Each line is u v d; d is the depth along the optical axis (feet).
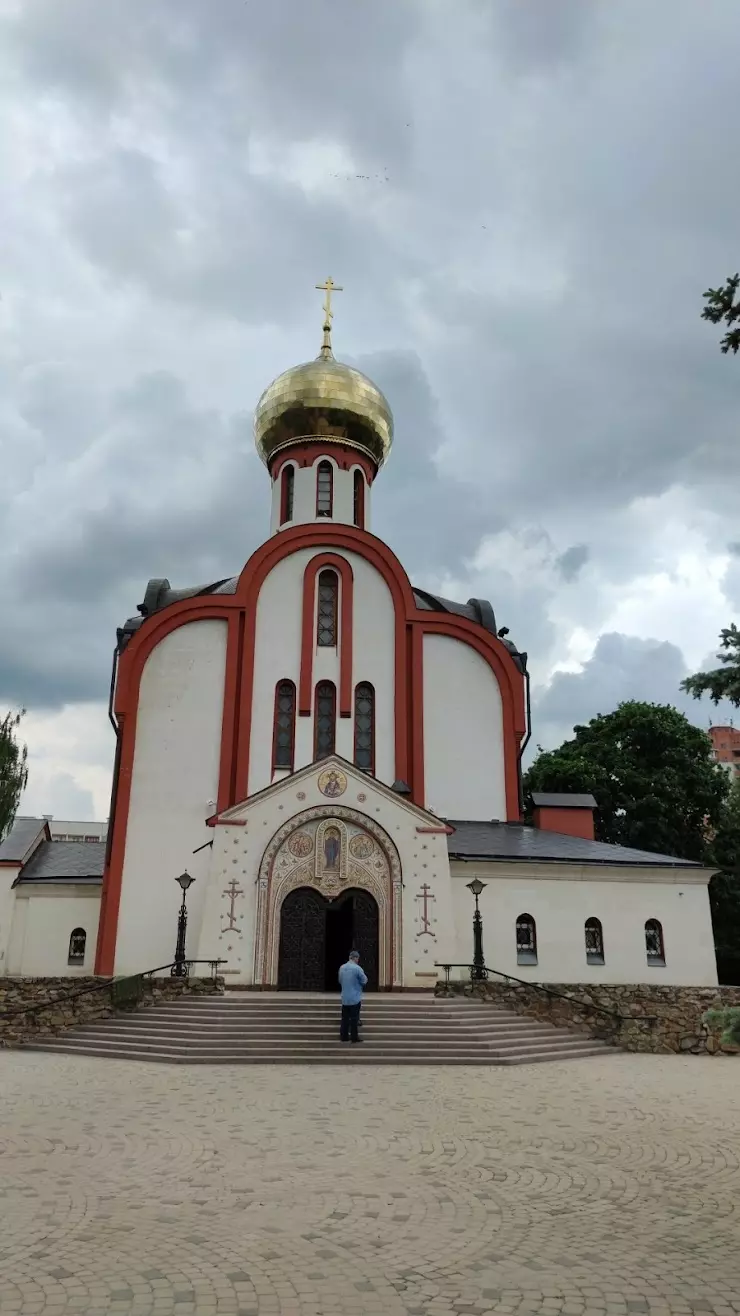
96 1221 26.50
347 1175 31.81
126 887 87.15
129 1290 21.62
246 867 78.07
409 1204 28.68
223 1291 21.70
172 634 95.61
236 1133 38.01
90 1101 45.06
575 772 137.39
